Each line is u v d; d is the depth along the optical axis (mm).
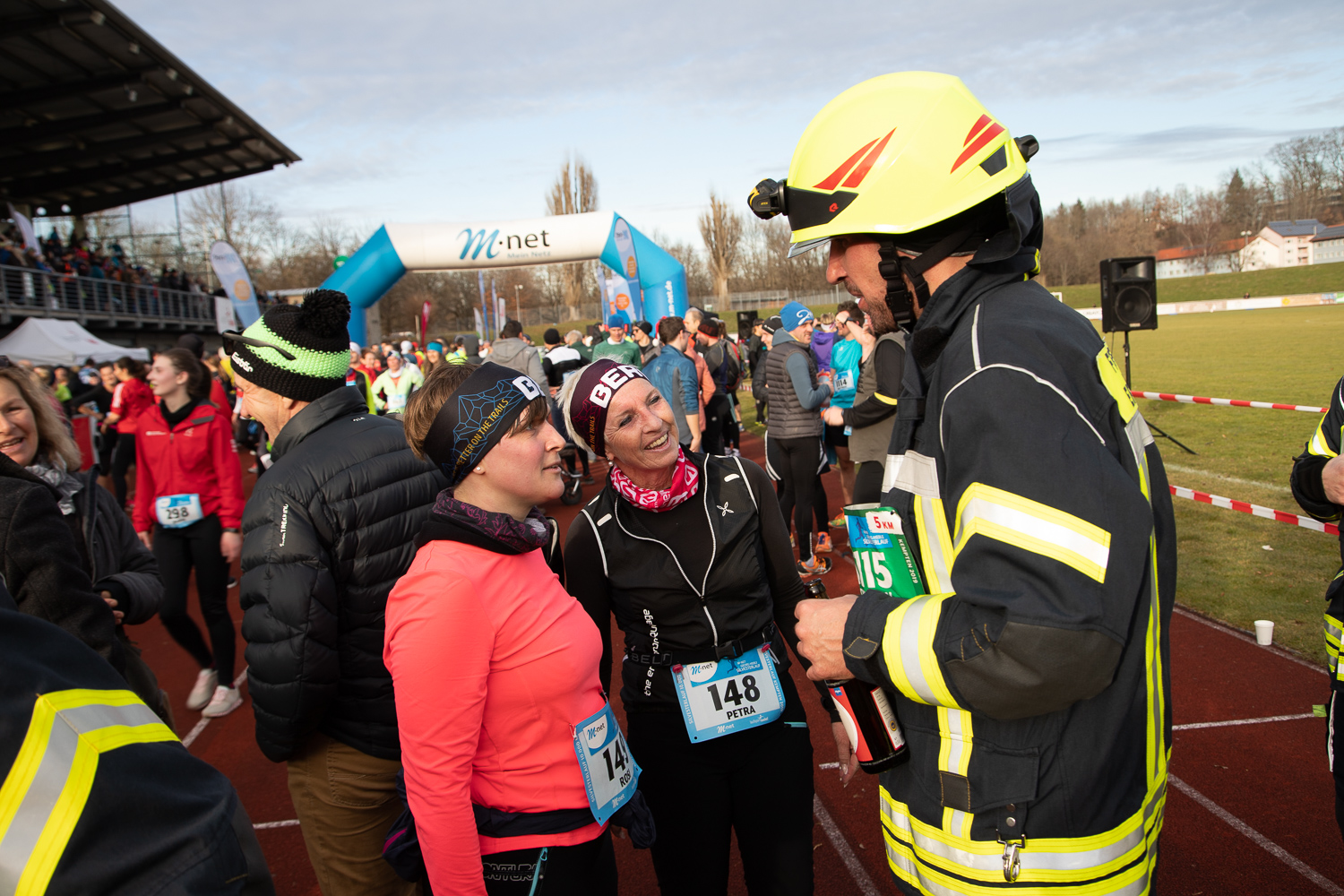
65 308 22500
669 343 6047
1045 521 943
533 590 1523
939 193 1123
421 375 10852
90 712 738
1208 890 2422
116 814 697
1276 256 77688
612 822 1669
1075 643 906
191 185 28562
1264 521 6156
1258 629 4016
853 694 1224
